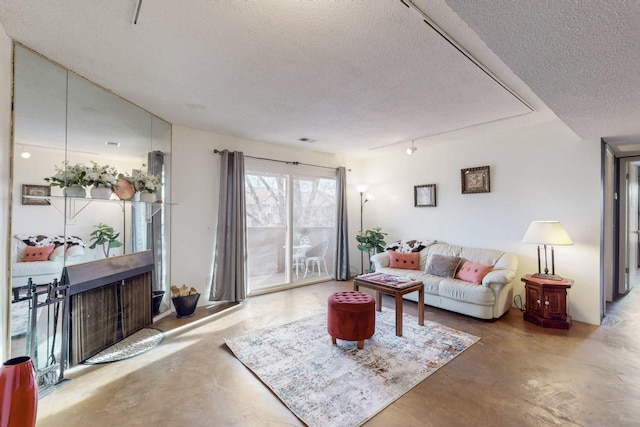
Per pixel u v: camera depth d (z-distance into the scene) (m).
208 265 4.14
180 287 3.87
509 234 4.02
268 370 2.37
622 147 3.99
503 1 1.17
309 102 3.03
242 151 4.46
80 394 2.06
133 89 2.75
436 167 4.88
